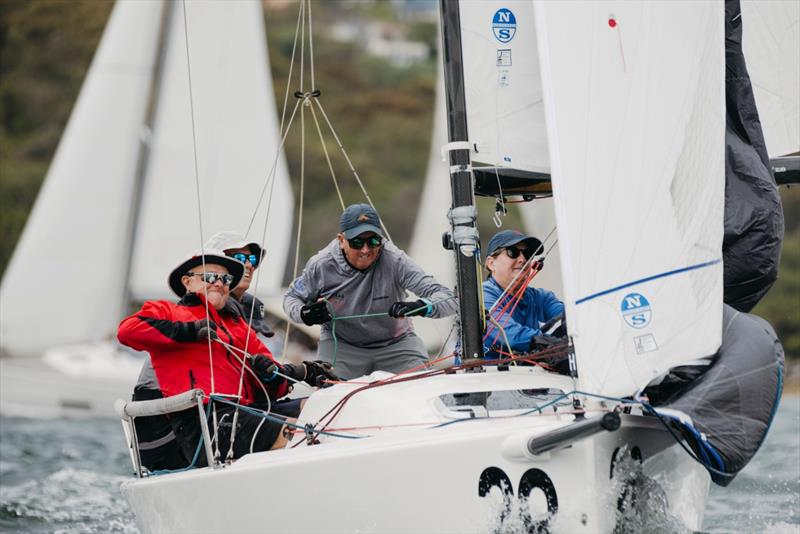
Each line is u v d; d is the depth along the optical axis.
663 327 13.57
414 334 21.05
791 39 20.36
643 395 14.00
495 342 17.70
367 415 15.32
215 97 51.88
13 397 49.47
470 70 17.77
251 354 18.03
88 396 49.06
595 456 12.85
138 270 52.38
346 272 19.84
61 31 97.94
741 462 13.39
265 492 15.06
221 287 17.78
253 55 51.97
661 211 13.84
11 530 23.28
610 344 13.49
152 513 17.20
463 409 14.59
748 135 16.80
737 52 16.95
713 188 14.14
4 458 34.41
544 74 14.16
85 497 27.45
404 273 19.75
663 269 13.70
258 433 17.30
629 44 14.21
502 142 17.88
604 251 13.70
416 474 13.66
